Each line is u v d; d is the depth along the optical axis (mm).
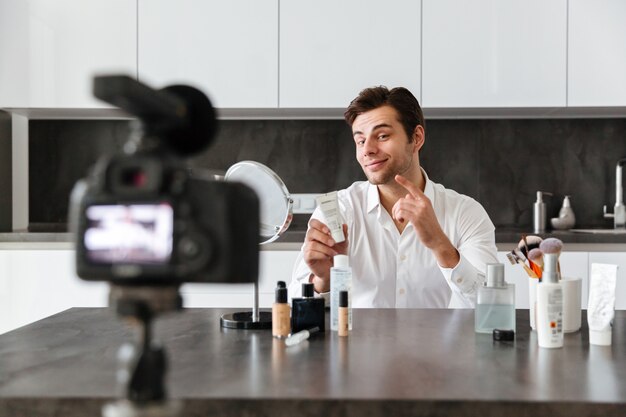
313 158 3576
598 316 1235
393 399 874
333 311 1375
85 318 1545
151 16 3189
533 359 1114
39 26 3189
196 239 564
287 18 3176
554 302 1197
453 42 3160
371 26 3168
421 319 1513
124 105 549
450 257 1721
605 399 873
